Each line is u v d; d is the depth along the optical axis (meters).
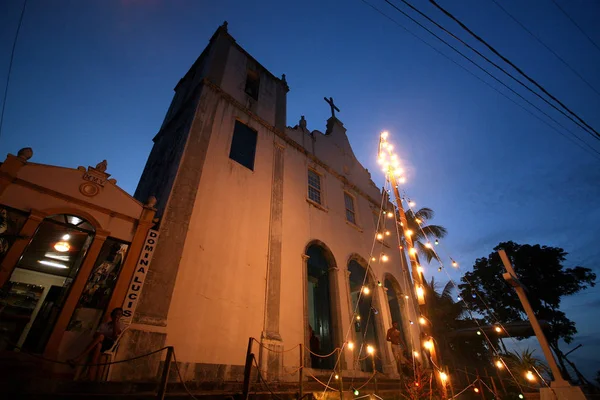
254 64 14.63
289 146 14.07
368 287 14.39
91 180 7.22
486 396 11.53
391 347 12.48
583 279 21.23
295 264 10.99
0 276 5.53
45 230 7.86
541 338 5.43
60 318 5.86
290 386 7.67
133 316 6.52
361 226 16.17
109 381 5.47
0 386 4.09
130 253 7.05
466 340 19.02
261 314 8.95
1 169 6.12
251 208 10.41
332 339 11.36
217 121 10.94
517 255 23.30
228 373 7.44
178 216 8.24
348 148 19.27
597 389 12.40
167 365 4.66
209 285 8.12
